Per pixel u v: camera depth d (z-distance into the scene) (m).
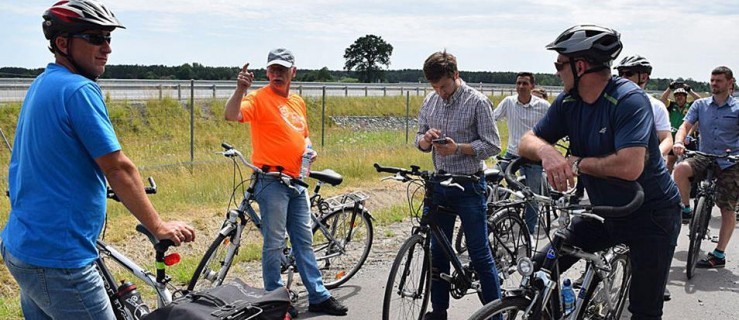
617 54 3.46
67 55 2.99
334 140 19.70
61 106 2.85
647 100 3.40
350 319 5.17
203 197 9.38
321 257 5.95
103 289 3.05
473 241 4.55
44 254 2.86
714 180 6.80
